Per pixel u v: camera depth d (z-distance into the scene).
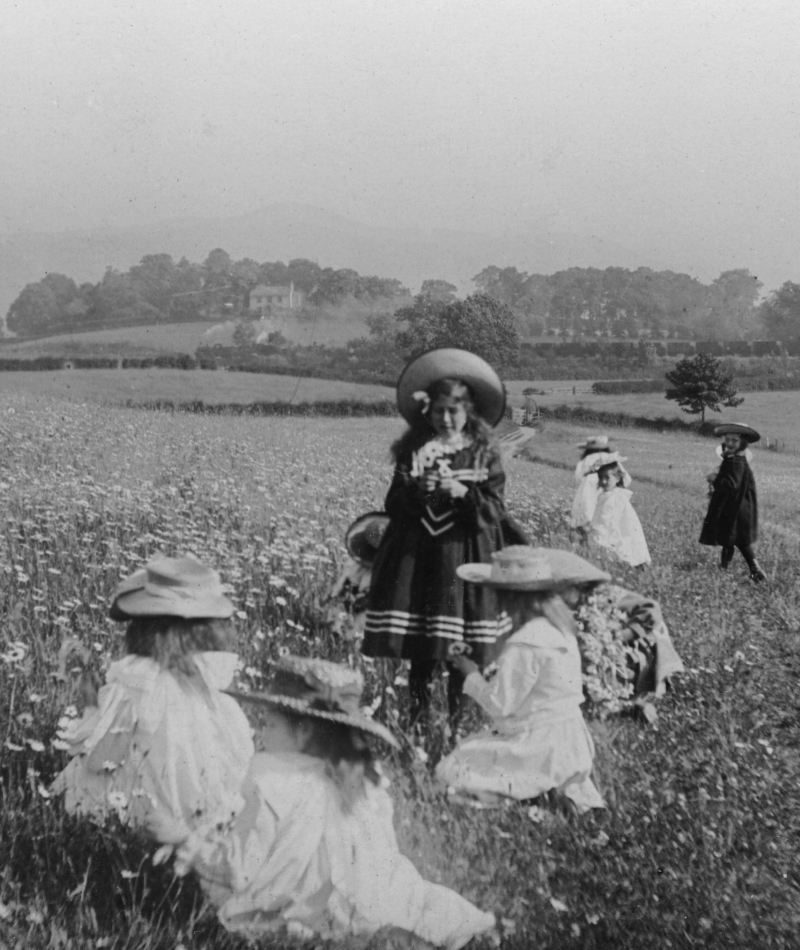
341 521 9.05
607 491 10.46
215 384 21.55
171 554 7.03
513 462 13.29
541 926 4.06
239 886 3.80
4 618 5.32
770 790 5.30
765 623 8.47
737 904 4.37
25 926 3.40
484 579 5.46
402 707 5.49
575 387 21.55
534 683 5.11
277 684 4.08
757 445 17.28
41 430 11.79
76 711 4.44
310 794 3.92
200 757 4.19
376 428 16.30
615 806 4.93
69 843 3.78
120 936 3.47
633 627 6.18
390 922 3.86
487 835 4.51
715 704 6.29
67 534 7.07
